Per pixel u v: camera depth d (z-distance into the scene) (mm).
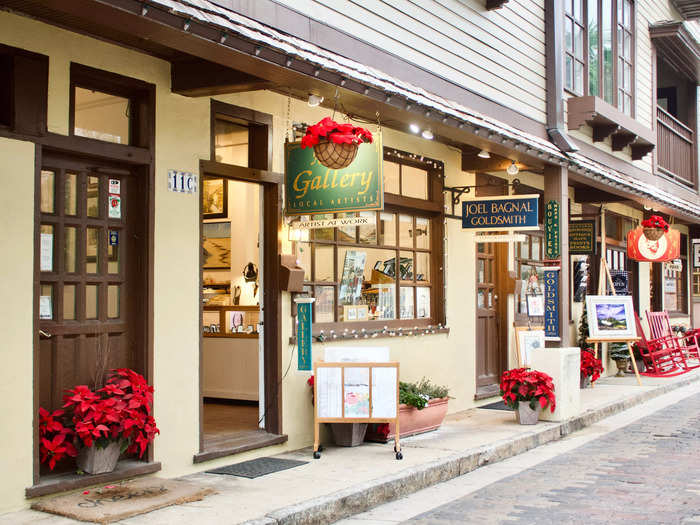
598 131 12281
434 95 8211
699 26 18578
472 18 9250
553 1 10922
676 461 7531
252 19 5980
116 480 5930
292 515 5309
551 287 10070
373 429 8023
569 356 9805
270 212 7703
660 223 14023
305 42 6449
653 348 15711
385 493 6234
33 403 5402
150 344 6328
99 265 6176
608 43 13211
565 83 11492
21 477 5316
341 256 8750
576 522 5402
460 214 10859
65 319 5922
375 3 7598
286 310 7703
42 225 5781
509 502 6059
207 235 10703
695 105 18562
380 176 6820
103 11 4559
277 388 7586
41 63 5566
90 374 6051
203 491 5770
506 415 10102
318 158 6500
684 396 12914
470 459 7418
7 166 5332
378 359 7414
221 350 9766
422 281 10211
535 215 9812
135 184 6461
